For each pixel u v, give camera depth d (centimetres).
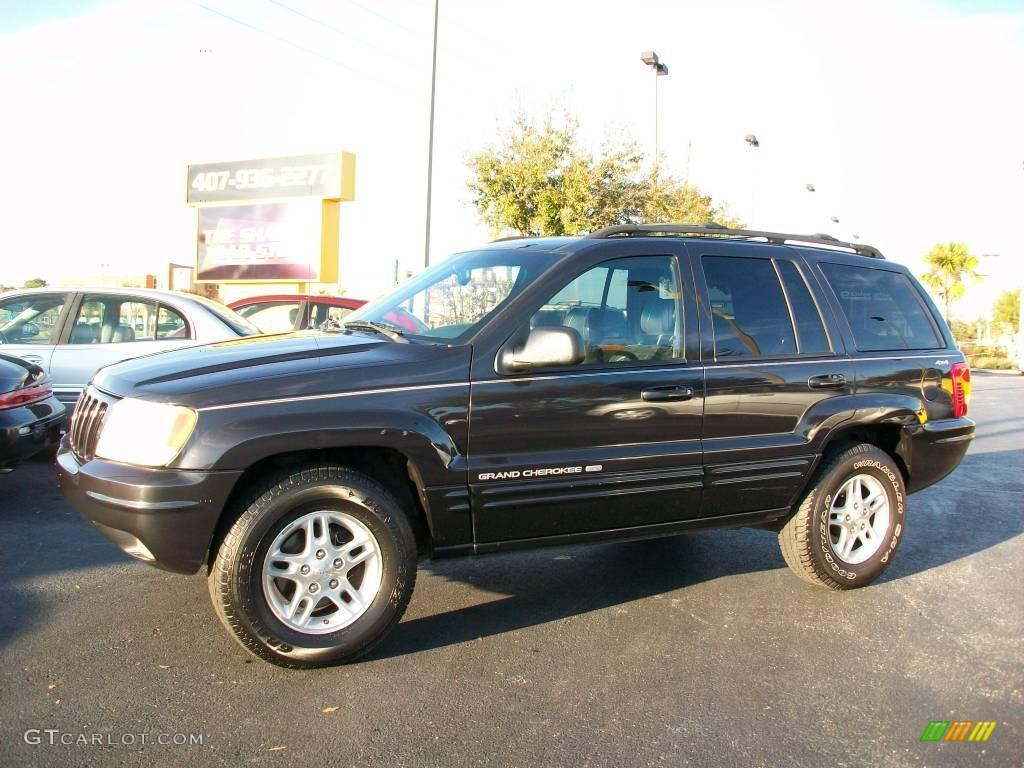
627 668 372
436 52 1831
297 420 342
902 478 502
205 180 2264
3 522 564
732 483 433
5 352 746
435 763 291
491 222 2192
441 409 367
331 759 292
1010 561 552
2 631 388
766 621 434
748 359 442
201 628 397
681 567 522
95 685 339
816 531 465
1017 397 1870
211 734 305
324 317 1093
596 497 399
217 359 372
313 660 353
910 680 367
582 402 393
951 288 4928
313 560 354
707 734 316
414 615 432
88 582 454
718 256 454
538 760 295
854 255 516
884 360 488
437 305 424
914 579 511
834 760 300
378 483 366
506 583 484
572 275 408
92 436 365
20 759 284
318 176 2130
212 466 332
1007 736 321
